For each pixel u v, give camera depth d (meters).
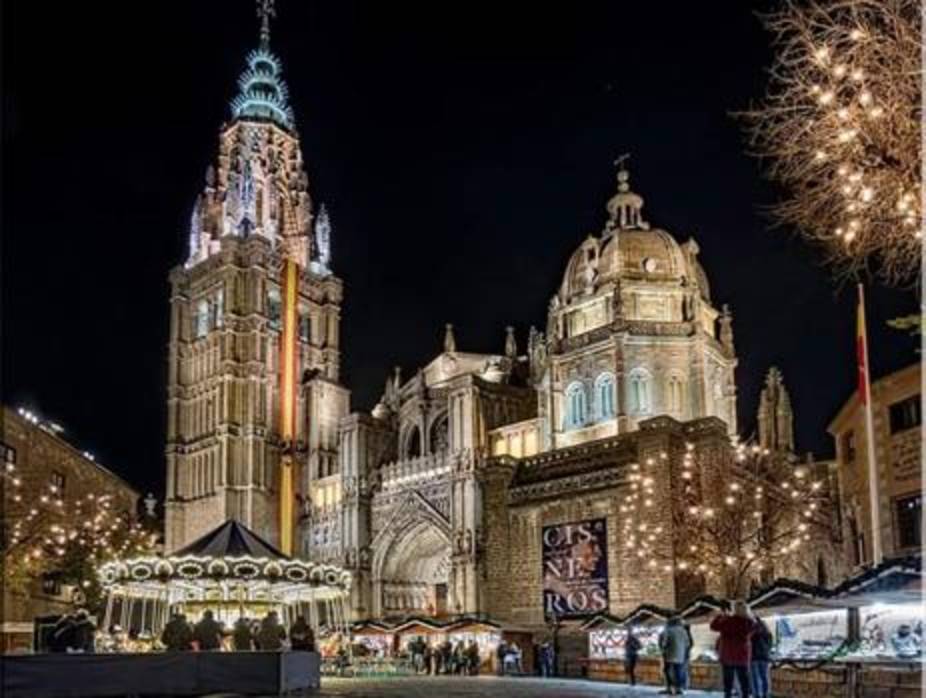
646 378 75.25
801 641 37.41
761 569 59.56
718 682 34.06
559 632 56.84
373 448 86.56
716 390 78.62
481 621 61.56
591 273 80.94
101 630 52.84
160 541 104.44
